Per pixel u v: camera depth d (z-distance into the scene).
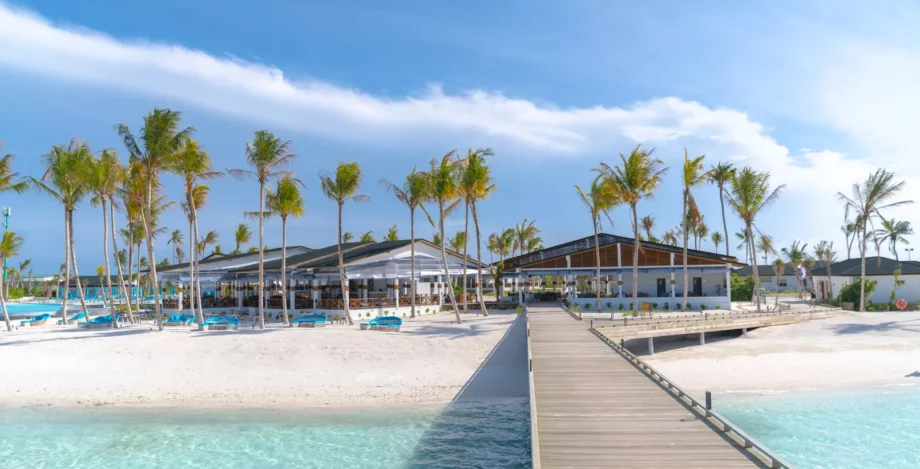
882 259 55.38
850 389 22.23
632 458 10.34
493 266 57.34
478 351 27.47
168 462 15.45
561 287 75.38
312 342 28.64
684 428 12.09
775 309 43.41
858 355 27.47
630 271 48.78
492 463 14.91
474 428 17.98
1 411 20.38
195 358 26.66
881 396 21.23
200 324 34.41
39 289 102.31
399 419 19.05
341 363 25.81
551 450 10.85
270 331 32.19
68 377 24.38
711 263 47.38
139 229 58.56
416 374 24.48
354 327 34.91
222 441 17.08
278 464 15.16
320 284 51.47
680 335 34.00
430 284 57.47
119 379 24.12
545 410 13.62
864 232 44.91
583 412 13.42
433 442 16.70
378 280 53.72
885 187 43.75
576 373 17.98
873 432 17.16
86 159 37.47
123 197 42.38
